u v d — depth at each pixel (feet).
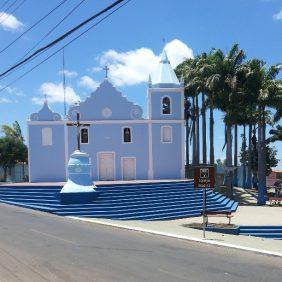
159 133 140.67
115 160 140.26
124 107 141.28
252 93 127.95
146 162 140.46
